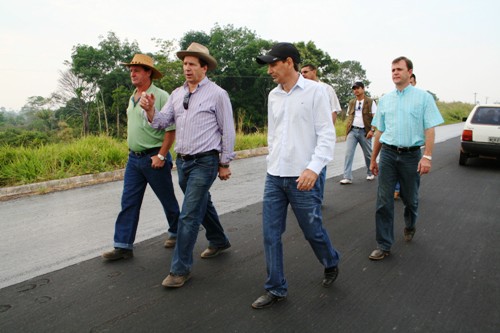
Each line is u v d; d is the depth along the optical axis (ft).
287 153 9.37
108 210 19.30
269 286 9.66
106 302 10.02
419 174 13.00
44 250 13.91
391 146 12.54
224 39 187.01
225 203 19.94
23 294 10.53
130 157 12.87
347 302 9.80
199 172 11.09
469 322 8.83
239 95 176.35
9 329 8.87
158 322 9.05
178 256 10.84
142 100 10.70
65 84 204.03
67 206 20.17
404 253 13.01
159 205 19.99
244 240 14.44
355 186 23.71
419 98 12.25
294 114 9.31
